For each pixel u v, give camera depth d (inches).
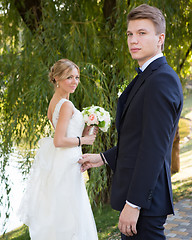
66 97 99.1
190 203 179.8
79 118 95.3
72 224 94.1
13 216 225.3
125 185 55.4
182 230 137.4
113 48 163.3
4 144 147.6
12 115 149.9
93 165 91.9
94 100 145.8
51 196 94.7
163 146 47.6
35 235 94.7
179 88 51.4
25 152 148.0
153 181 47.6
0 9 170.7
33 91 140.6
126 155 55.6
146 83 52.3
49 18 154.3
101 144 155.9
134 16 54.3
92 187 162.1
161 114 48.0
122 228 51.5
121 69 156.9
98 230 169.6
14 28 170.1
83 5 172.2
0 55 166.7
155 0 146.9
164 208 53.6
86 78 147.6
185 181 246.2
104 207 208.2
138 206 48.3
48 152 98.6
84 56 162.7
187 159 336.2
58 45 155.8
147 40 53.9
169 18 152.9
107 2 172.7
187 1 171.8
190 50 214.5
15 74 156.6
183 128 483.2
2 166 153.9
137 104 53.0
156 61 54.5
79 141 93.4
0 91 165.0
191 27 175.3
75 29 157.8
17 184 224.2
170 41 163.2
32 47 155.3
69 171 94.3
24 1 161.2
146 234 53.2
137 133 53.6
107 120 94.5
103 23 169.0
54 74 95.7
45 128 147.3
